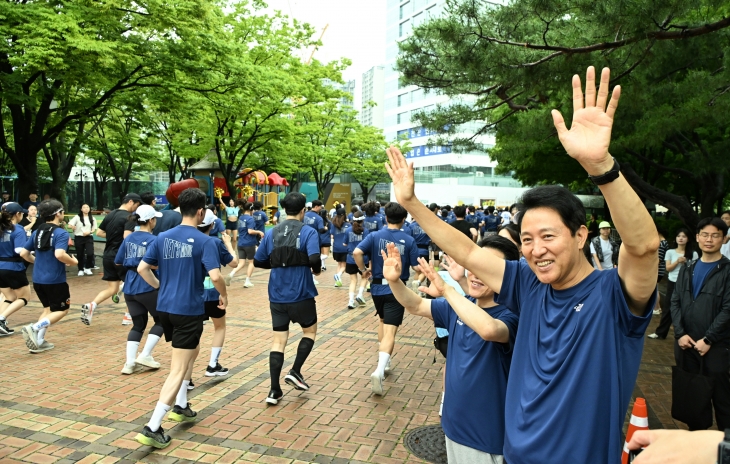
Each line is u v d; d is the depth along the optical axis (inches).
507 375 98.6
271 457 160.2
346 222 503.8
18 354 260.8
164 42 564.1
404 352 280.7
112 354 263.6
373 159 1528.1
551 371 72.1
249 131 886.4
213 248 176.4
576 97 66.9
